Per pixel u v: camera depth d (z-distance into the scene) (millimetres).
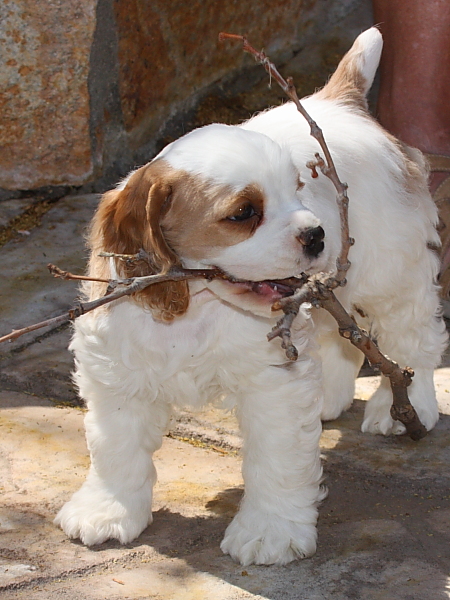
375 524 1118
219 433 1248
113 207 1059
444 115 1521
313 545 1076
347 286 1167
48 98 1723
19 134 1731
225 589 1034
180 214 1020
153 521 1119
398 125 1543
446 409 1302
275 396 1059
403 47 1512
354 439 1255
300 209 1014
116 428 1086
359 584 1041
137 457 1095
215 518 1124
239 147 1014
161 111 1953
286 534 1071
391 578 1048
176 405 1101
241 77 2150
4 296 1495
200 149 1021
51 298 1495
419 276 1223
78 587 1031
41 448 1213
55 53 1691
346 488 1178
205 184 1009
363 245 1169
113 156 1856
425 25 1489
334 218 1127
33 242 1635
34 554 1068
